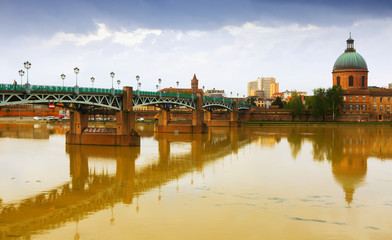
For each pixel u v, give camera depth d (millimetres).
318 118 170500
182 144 78625
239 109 178375
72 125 74875
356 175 43438
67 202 32469
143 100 87250
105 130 73562
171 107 119312
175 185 38438
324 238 23938
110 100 70750
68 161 53938
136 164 51656
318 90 161875
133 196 34219
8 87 52375
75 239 24078
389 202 31844
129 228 25844
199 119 112062
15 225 26750
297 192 35344
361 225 26219
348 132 112562
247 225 26234
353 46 185375
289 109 183500
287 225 26219
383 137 93750
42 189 37188
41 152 62875
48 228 26062
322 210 29562
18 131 112188
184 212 29156
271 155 60656
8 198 33844
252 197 33500
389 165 50375
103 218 27969
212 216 28188
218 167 49094
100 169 47875
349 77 176500
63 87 61906
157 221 27156
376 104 168875
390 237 24078
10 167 48656
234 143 80688
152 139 90688
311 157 58031
